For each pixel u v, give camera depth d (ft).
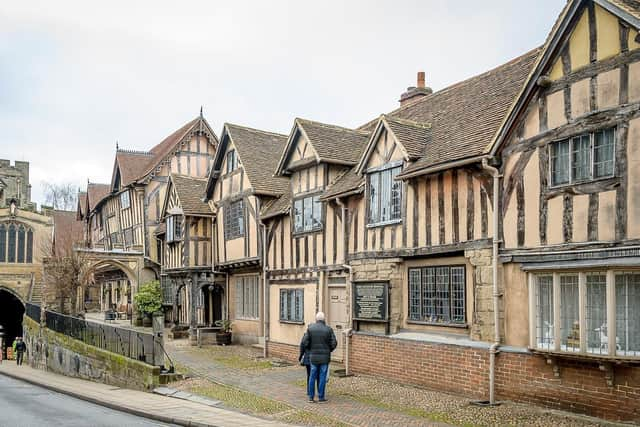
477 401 34.14
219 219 74.95
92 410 41.11
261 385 43.45
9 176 170.50
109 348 59.93
